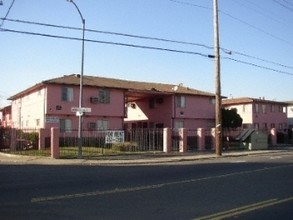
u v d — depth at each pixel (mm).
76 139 34469
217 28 30438
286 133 56156
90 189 12844
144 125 50969
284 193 12328
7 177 16219
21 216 8875
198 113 49250
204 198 11359
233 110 49469
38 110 39969
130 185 13820
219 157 29297
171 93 46594
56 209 9656
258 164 22406
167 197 11469
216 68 30656
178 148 34062
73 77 41312
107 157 27656
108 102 41375
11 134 31719
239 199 11234
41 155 27672
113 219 8656
